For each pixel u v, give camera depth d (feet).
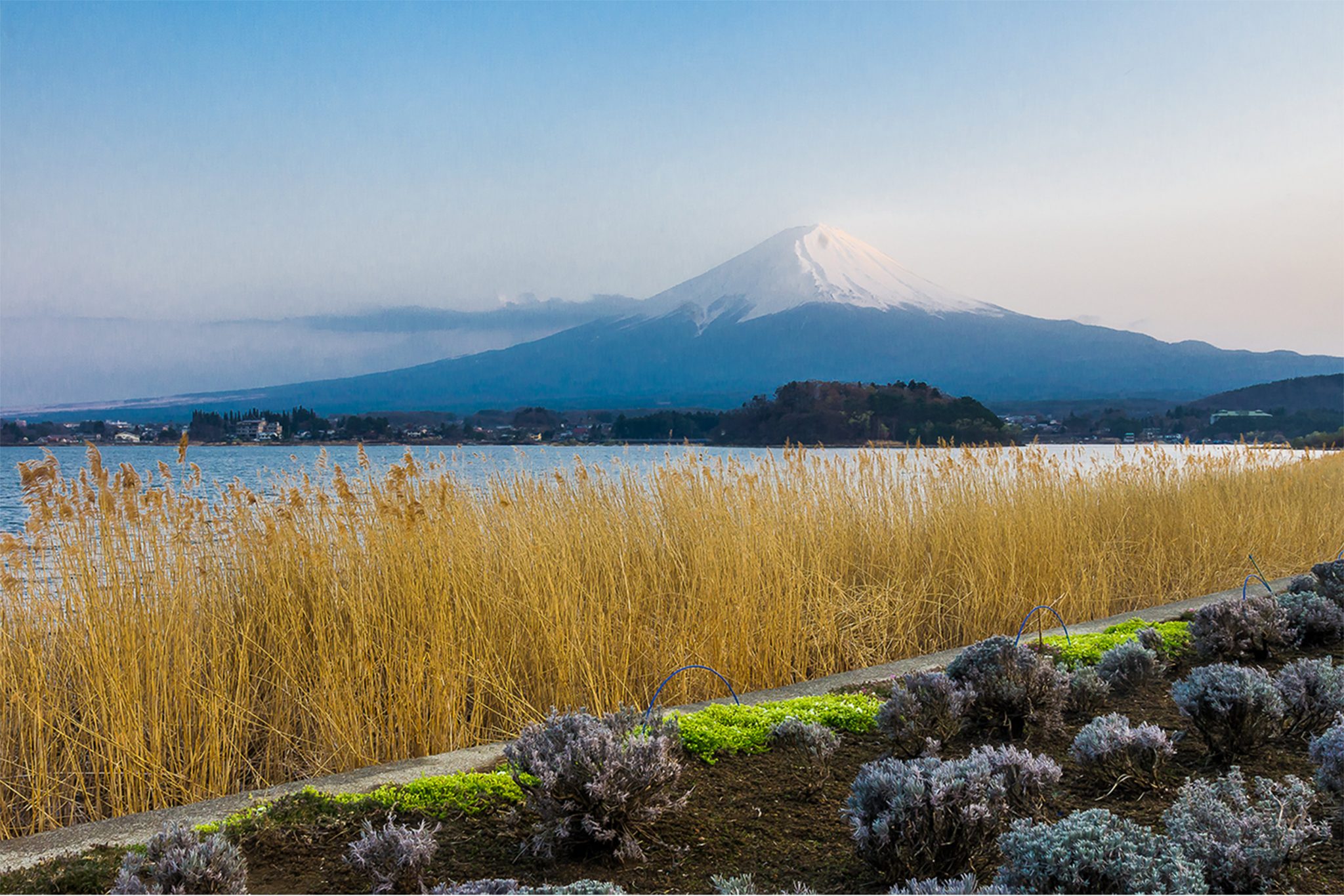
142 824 11.85
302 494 21.25
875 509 28.63
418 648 16.75
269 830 11.27
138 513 17.35
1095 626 23.25
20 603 16.07
